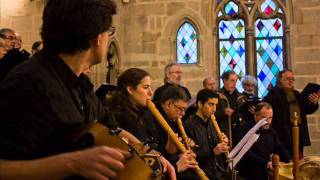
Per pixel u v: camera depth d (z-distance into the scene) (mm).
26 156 1486
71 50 1740
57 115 1597
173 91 4891
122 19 11266
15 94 1514
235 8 11492
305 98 8094
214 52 11328
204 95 5516
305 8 11055
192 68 11195
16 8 9648
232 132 7738
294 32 11055
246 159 6473
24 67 1616
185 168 3916
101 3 1766
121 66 11180
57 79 1679
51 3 1736
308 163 4605
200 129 5406
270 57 11289
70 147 1553
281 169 5637
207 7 11344
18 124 1492
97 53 1817
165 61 11211
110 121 2164
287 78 8102
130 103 4074
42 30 1752
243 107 7262
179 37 11359
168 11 11305
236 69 11367
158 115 3822
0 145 1447
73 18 1697
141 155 1751
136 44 11297
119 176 1543
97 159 1348
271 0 11359
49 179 1366
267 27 11406
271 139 6715
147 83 4141
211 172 5266
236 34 11414
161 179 1863
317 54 10914
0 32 5648
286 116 7977
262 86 11266
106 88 4883
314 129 10555
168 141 4574
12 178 1367
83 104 1857
